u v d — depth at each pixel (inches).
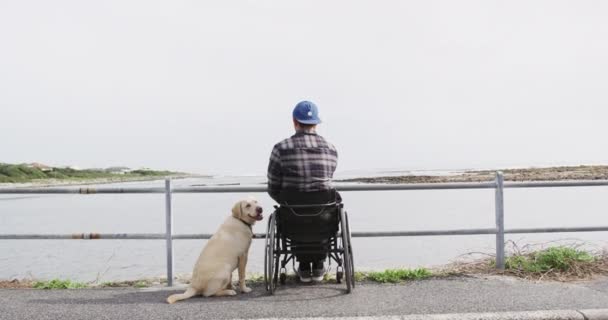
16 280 233.5
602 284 194.9
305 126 194.4
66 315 165.6
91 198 2484.0
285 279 211.5
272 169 190.4
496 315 156.1
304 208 187.9
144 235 217.9
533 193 1770.4
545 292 183.9
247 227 197.8
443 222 768.3
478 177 2292.1
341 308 168.4
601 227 224.2
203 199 2090.3
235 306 173.8
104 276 389.4
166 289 206.5
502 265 224.1
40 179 4451.3
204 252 192.2
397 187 220.1
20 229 820.6
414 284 201.6
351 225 751.7
